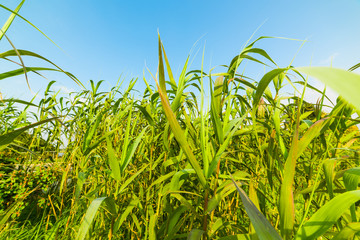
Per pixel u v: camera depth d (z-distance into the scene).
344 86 0.18
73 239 1.18
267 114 1.32
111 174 0.86
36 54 0.49
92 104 1.65
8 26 0.47
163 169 1.14
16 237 1.38
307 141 0.56
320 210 0.43
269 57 0.74
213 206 0.70
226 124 0.76
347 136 0.90
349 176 0.54
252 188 0.62
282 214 0.47
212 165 0.67
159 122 1.46
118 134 1.46
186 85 1.00
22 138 1.84
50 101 1.63
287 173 0.46
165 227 0.94
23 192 1.71
